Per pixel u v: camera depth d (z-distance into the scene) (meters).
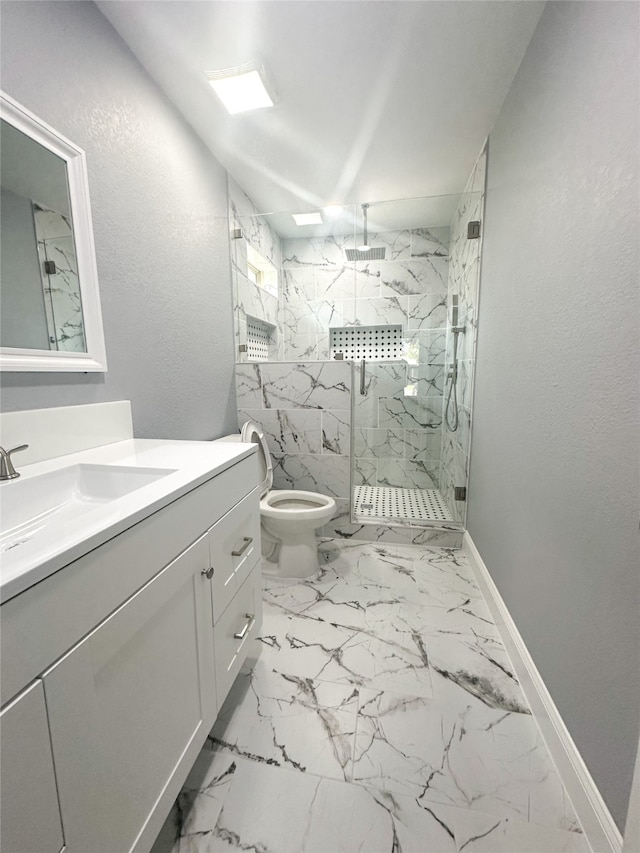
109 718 0.59
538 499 1.13
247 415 2.34
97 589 0.56
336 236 2.90
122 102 1.30
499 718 1.10
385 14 1.21
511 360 1.41
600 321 0.80
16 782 0.44
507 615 1.39
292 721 1.09
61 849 0.50
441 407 2.91
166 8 1.18
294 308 3.03
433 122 1.72
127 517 0.62
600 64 0.82
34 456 0.97
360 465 3.02
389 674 1.26
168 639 0.76
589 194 0.86
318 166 2.10
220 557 0.99
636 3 0.69
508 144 1.51
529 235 1.25
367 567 1.99
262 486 1.98
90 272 1.15
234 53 1.36
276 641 1.42
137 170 1.39
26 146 0.96
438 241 2.77
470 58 1.37
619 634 0.73
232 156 2.00
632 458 0.69
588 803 0.81
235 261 2.26
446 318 2.79
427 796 0.89
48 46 1.01
